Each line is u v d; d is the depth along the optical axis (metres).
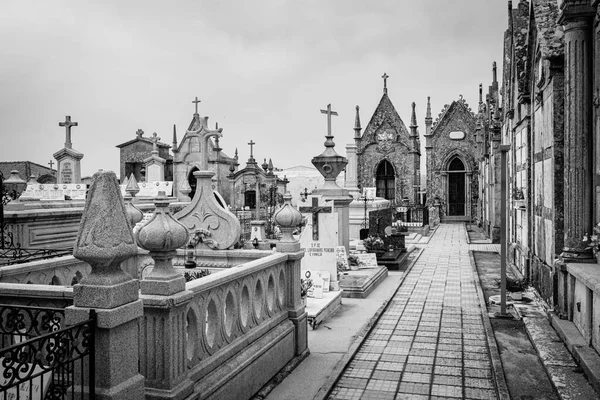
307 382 7.01
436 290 13.85
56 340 3.83
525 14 16.33
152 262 9.00
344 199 15.98
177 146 39.47
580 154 8.93
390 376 7.43
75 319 4.11
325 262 12.39
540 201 12.11
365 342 9.09
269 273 7.30
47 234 13.84
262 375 6.63
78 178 29.33
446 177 45.78
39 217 13.45
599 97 8.40
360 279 13.90
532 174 13.29
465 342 9.03
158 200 4.99
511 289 13.38
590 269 8.16
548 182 11.05
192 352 5.33
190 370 5.27
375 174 47.00
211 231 8.91
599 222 8.55
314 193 16.53
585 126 8.90
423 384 7.11
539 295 11.98
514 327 9.77
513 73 17.66
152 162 37.91
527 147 13.80
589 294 7.69
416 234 31.95
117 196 4.27
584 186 8.94
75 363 4.41
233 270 6.21
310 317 9.84
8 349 3.47
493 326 9.87
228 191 40.94
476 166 44.75
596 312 7.39
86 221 4.16
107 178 4.21
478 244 26.70
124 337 4.23
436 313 11.20
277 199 34.50
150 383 4.81
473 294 13.23
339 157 16.69
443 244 26.88
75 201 22.14
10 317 4.88
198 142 37.47
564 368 7.19
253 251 8.55
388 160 46.56
